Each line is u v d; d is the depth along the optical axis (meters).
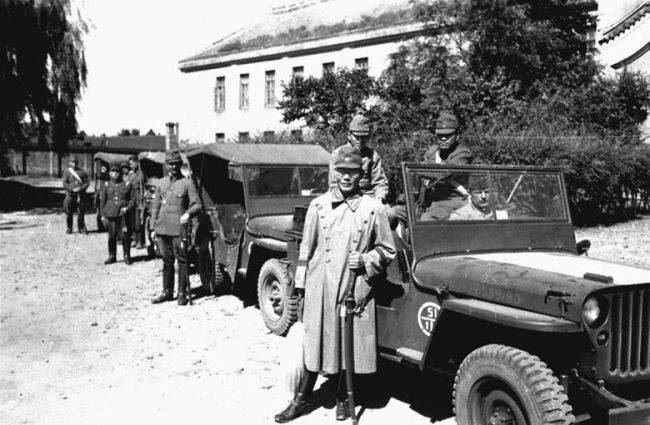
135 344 7.27
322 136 19.73
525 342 4.24
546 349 4.13
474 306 4.09
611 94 21.08
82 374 6.31
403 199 5.30
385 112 20.09
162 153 15.22
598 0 30.53
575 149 16.80
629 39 25.38
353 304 4.71
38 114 28.70
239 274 8.40
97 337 7.58
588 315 3.77
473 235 4.99
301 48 36.66
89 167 54.81
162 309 8.87
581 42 23.19
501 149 16.36
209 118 43.31
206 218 9.42
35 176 53.41
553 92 20.44
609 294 3.85
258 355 6.71
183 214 9.02
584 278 3.97
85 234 18.05
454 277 4.45
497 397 4.01
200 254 9.58
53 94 28.67
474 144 16.72
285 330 7.21
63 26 28.27
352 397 4.70
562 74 21.25
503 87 19.59
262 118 39.69
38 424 5.09
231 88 41.84
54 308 9.03
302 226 6.71
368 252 4.78
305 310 4.92
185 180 9.12
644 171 19.23
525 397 3.77
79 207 18.25
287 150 9.19
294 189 8.59
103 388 5.89
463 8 21.22
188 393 5.71
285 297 7.14
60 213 25.78
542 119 18.09
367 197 4.88
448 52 21.34
